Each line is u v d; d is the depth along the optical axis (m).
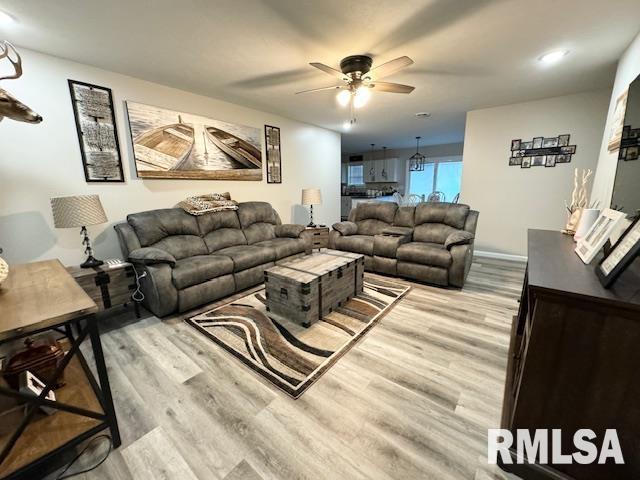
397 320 2.43
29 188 2.33
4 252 2.26
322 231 4.73
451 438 1.30
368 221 4.47
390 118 4.69
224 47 2.25
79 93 2.52
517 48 2.29
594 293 0.92
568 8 1.77
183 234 3.12
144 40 2.13
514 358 1.78
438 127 5.44
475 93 3.45
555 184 3.91
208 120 3.52
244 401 1.54
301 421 1.40
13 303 1.13
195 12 1.79
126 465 1.20
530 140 3.97
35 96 2.30
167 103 3.13
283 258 3.57
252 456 1.23
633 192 1.60
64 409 1.13
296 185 5.03
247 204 3.88
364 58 2.38
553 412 1.06
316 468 1.17
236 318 2.48
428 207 3.95
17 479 1.02
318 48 2.27
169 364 1.86
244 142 3.98
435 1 1.70
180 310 2.56
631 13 1.81
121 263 2.52
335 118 4.71
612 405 0.96
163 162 3.13
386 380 1.69
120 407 1.50
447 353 1.96
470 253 3.31
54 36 2.05
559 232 2.16
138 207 3.02
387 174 8.77
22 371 1.29
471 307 2.68
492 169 4.30
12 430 1.17
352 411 1.46
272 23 1.92
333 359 1.89
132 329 2.32
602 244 1.26
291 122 4.76
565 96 3.65
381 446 1.27
